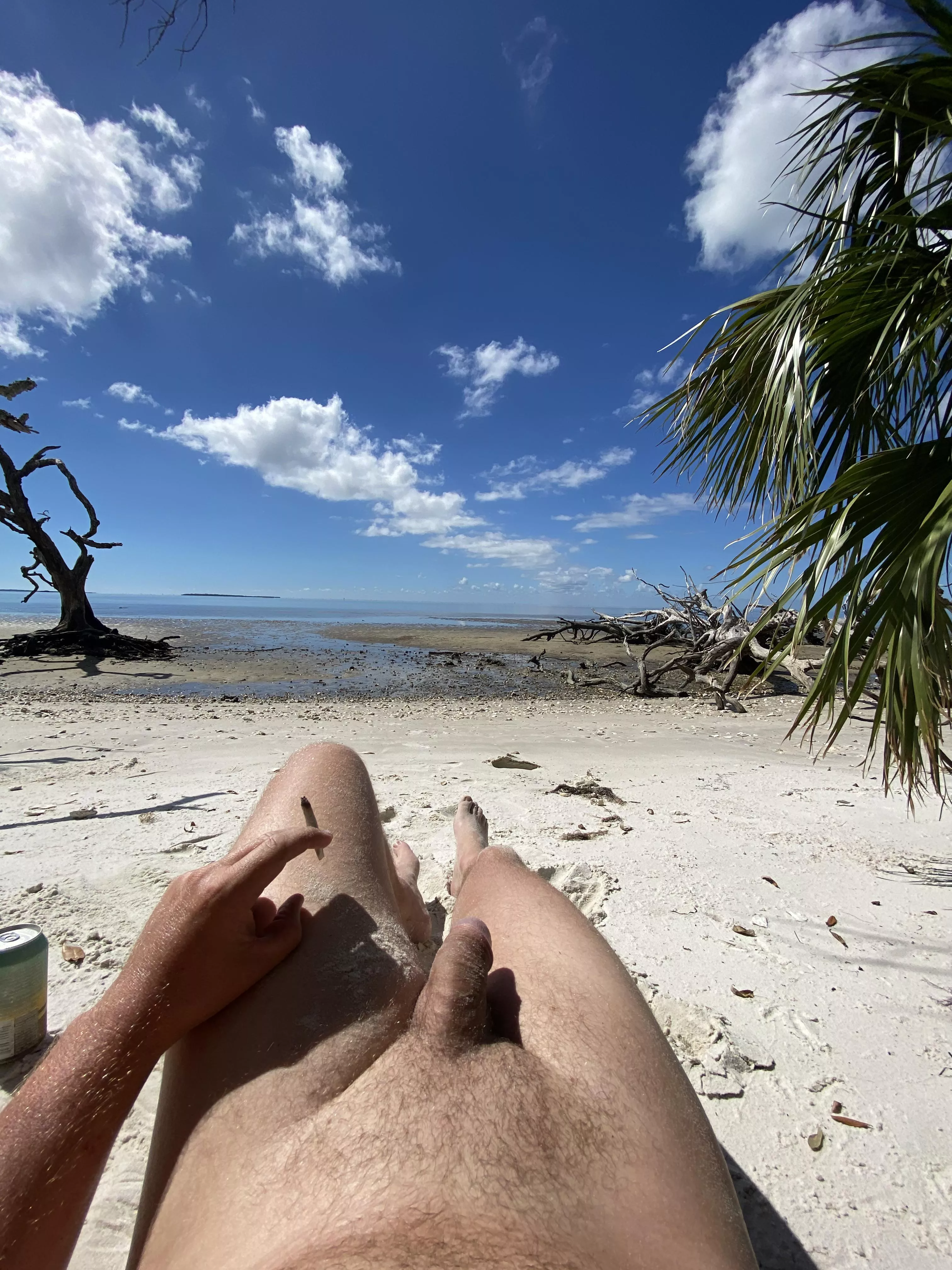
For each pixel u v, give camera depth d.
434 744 6.25
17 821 3.66
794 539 2.37
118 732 6.75
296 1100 0.73
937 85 2.68
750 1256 0.65
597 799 4.17
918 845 3.36
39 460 17.38
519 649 20.53
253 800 4.06
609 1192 0.63
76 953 2.22
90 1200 0.72
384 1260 0.52
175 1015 0.81
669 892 2.75
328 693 11.39
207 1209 0.66
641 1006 0.94
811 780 4.82
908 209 2.87
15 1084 1.64
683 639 14.51
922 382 3.02
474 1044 0.77
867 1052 1.79
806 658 12.25
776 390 2.98
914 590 2.16
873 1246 1.26
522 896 1.21
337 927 0.97
